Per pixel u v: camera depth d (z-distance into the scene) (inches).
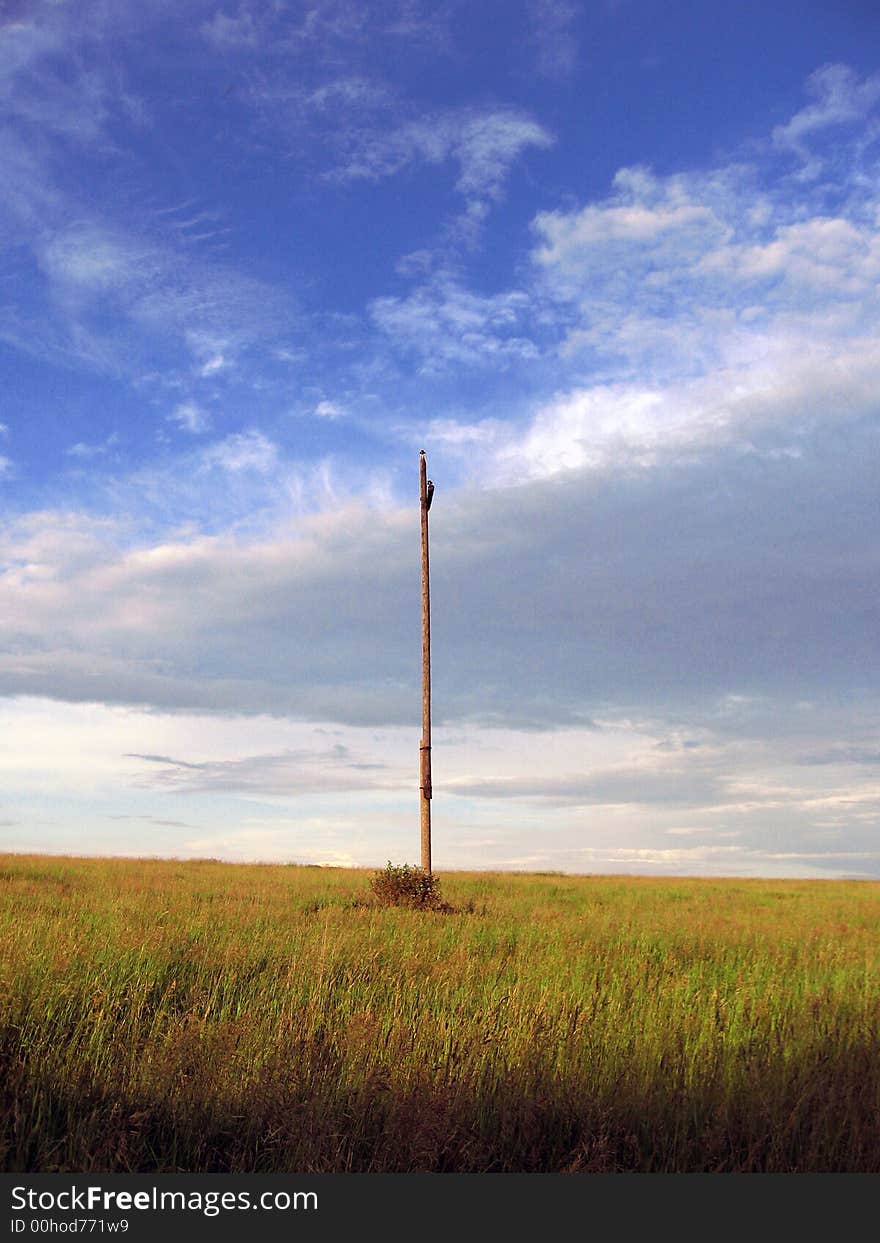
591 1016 297.3
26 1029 275.0
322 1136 208.8
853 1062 252.1
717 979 412.2
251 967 395.5
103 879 821.2
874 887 1252.5
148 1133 219.6
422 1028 280.7
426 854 897.5
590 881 1188.5
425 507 979.3
